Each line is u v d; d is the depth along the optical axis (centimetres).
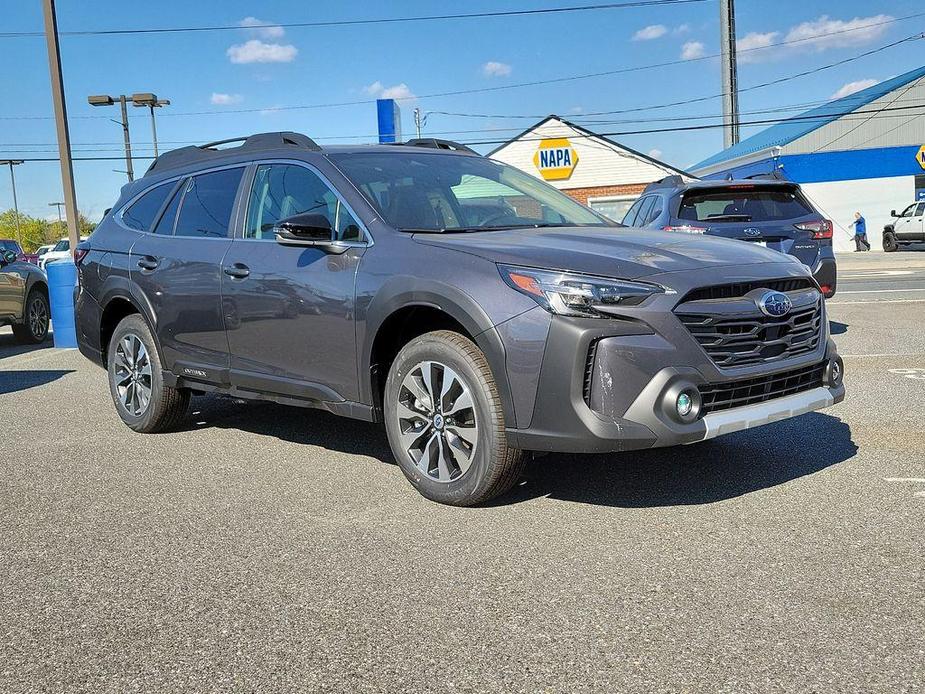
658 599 286
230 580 316
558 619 274
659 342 341
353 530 364
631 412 339
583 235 409
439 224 433
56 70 1870
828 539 333
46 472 475
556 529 355
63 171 1894
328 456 489
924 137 3825
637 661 246
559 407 344
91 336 600
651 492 398
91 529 378
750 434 498
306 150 477
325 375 434
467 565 321
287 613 286
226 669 251
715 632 261
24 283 1179
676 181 904
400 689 236
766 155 3938
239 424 584
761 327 364
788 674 235
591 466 442
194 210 532
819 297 402
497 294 358
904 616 267
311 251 440
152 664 255
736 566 310
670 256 371
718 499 385
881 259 2639
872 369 702
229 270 478
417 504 395
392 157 482
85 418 623
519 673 242
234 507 402
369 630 272
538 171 3616
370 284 404
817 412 550
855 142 3862
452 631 269
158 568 330
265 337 462
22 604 302
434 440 391
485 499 381
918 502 372
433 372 387
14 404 690
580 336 340
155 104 3136
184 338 517
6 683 247
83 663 257
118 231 586
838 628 261
